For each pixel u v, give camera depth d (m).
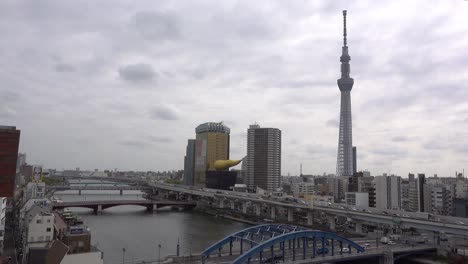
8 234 167.25
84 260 95.38
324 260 124.62
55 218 140.38
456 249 149.75
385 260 138.00
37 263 105.94
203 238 195.12
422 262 147.88
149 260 127.31
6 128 132.25
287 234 120.31
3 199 138.88
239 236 134.50
